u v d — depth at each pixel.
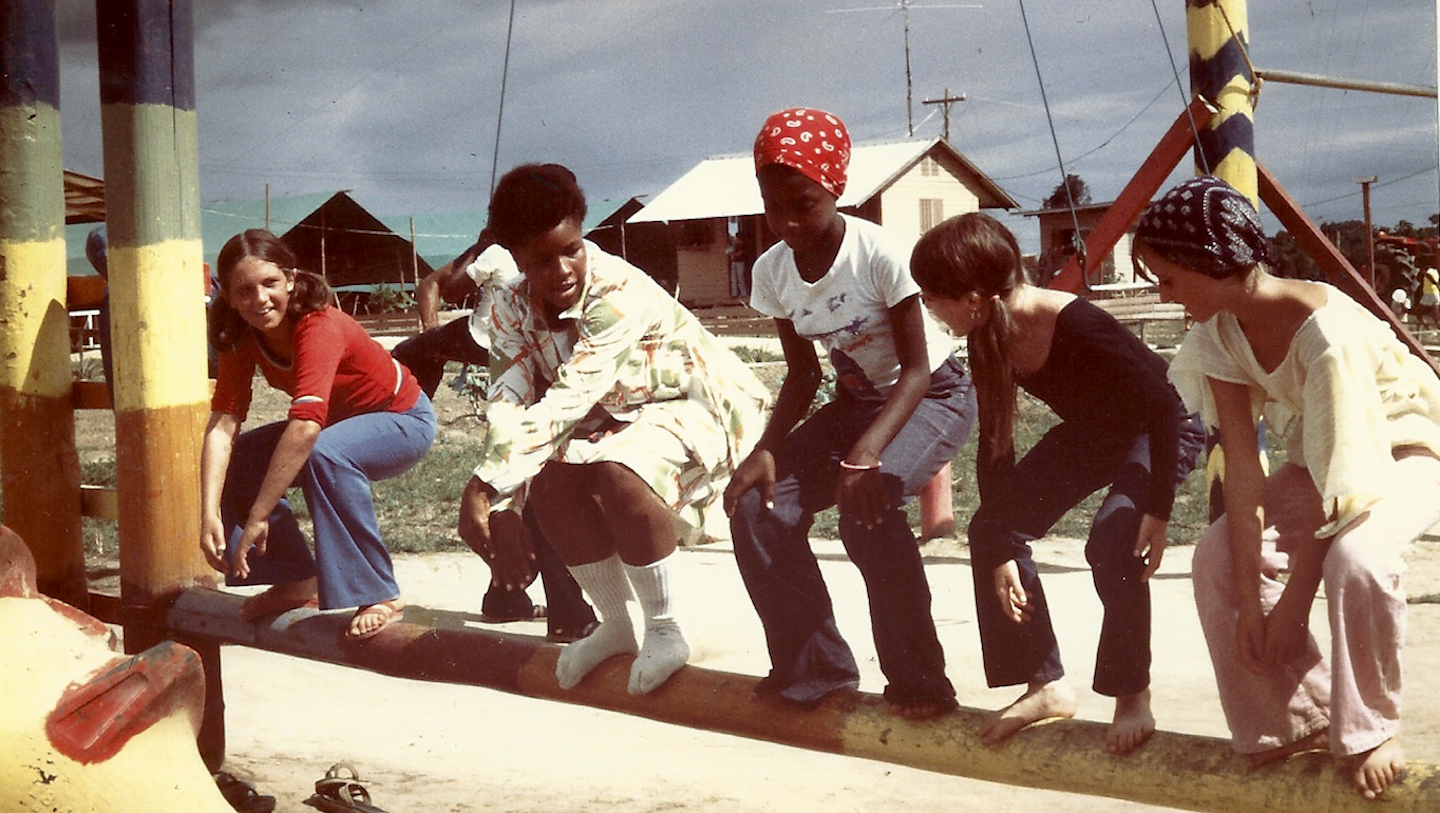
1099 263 6.32
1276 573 2.90
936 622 6.74
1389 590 2.60
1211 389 2.86
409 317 33.16
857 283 3.48
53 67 5.15
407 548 9.19
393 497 11.08
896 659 3.31
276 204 40.91
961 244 3.17
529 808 4.36
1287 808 2.75
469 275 6.48
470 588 7.91
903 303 3.43
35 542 5.19
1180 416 3.26
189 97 4.87
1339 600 2.62
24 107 5.09
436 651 4.13
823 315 3.55
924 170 35.56
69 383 5.27
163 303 4.84
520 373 3.90
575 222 3.65
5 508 5.21
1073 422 3.36
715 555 8.97
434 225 44.09
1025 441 12.66
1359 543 2.61
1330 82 5.98
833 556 8.73
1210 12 5.70
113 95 4.79
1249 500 2.80
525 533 3.60
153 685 3.28
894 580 3.35
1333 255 6.55
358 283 42.72
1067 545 8.90
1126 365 3.17
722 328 32.53
